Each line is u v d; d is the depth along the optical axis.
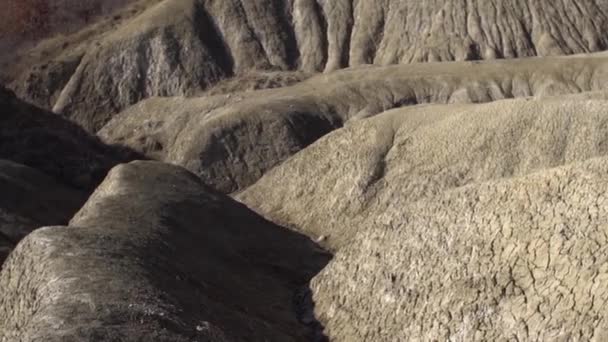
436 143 46.69
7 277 29.38
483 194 26.75
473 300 23.94
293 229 48.03
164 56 91.94
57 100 90.12
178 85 90.50
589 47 94.69
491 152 43.91
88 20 107.50
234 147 67.38
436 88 75.31
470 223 26.23
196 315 25.19
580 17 97.12
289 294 33.69
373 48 95.62
